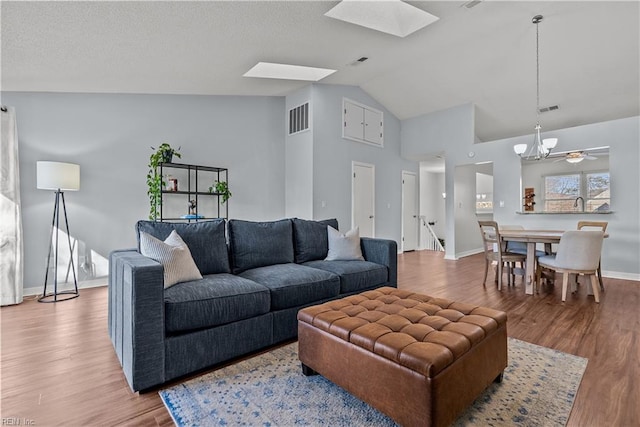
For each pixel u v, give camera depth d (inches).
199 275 87.5
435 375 47.4
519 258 152.4
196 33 109.3
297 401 61.6
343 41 141.9
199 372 72.9
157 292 65.9
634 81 184.7
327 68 178.5
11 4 79.4
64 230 145.9
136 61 123.7
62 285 144.9
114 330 82.9
